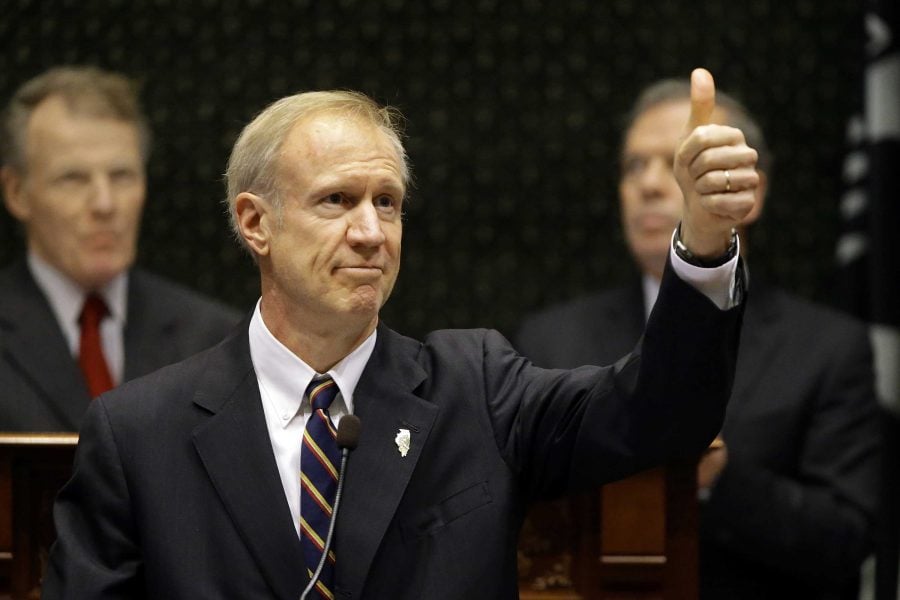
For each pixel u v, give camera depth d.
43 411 11.09
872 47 14.95
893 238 14.66
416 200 16.62
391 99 16.59
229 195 7.89
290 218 7.41
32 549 8.73
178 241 16.58
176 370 7.83
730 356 7.00
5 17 16.38
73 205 11.55
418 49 16.62
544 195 16.69
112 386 11.57
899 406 14.41
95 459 7.53
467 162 16.67
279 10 16.62
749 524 10.47
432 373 7.83
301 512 7.35
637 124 11.92
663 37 16.53
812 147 16.41
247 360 7.76
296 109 7.59
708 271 6.80
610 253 16.66
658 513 8.81
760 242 16.38
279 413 7.63
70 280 11.70
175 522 7.32
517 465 7.55
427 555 7.25
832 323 11.62
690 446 7.11
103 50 16.50
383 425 7.51
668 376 6.92
